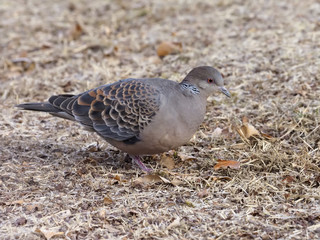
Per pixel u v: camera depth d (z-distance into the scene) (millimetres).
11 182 11180
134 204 10297
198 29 18734
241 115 13680
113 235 9414
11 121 14023
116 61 17125
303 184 10875
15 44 19047
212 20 19297
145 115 11086
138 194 10641
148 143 11281
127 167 11977
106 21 20344
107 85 11859
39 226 9688
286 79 14781
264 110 13703
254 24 18484
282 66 15359
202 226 9578
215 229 9508
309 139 12539
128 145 11484
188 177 11250
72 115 11797
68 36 19250
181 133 11164
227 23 18922
